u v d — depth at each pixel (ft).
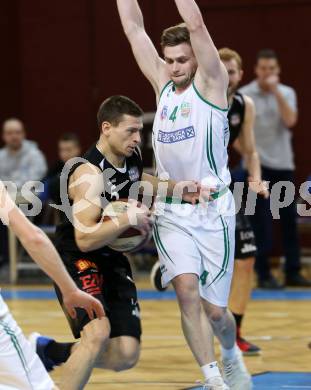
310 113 83.71
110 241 30.78
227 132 33.55
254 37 84.74
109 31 87.76
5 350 22.45
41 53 89.40
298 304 62.85
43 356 35.76
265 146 70.18
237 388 36.17
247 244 44.83
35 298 68.23
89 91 88.69
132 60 87.56
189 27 31.35
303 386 37.52
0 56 90.94
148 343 48.44
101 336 30.04
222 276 33.68
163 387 37.73
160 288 37.17
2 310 22.75
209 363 31.94
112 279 32.30
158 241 33.53
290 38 84.12
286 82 84.38
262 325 54.08
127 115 31.37
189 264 32.68
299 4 83.71
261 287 70.38
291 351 45.85
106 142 31.89
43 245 22.33
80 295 23.59
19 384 22.53
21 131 76.95
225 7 84.94
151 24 85.66
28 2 89.20
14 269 76.89
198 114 32.53
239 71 43.68
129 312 31.76
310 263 80.69
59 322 55.88
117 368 31.76
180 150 32.94
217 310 33.94
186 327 32.32
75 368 29.76
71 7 88.48
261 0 84.28
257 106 70.18
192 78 32.86
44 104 89.66
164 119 33.19
